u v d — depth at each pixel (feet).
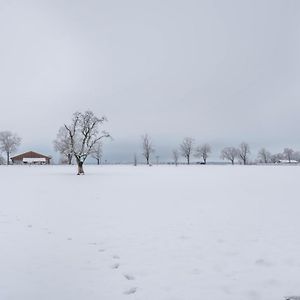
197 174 164.66
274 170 206.08
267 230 35.81
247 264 24.76
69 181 117.08
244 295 19.47
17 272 23.40
